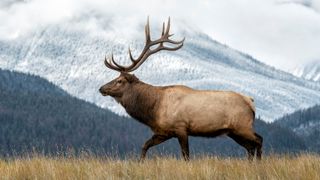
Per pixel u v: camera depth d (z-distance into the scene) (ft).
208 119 120.67
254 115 123.34
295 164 87.76
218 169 84.58
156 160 95.86
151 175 81.41
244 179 76.28
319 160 91.56
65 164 91.20
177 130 121.49
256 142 120.67
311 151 106.73
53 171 83.25
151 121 124.16
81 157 98.48
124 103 127.13
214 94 122.42
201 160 99.76
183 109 121.49
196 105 121.39
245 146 121.49
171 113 121.90
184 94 122.93
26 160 95.86
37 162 92.17
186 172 81.71
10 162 98.63
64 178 80.28
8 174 84.07
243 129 121.08
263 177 79.46
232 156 111.24
